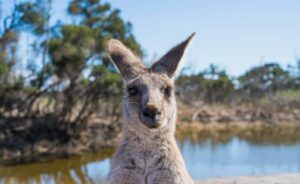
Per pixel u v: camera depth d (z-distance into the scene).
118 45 5.70
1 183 20.98
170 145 4.93
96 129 32.97
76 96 32.22
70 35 29.62
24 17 32.19
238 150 31.67
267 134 43.97
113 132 33.56
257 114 56.78
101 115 36.06
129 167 4.89
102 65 30.33
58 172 23.64
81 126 31.67
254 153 29.98
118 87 30.81
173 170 4.83
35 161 26.59
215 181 12.28
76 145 30.36
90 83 31.08
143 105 4.84
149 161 4.87
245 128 49.22
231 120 53.38
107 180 4.93
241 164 25.00
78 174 22.94
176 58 5.44
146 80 5.09
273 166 24.47
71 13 34.84
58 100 33.31
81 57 29.12
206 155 28.98
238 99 68.25
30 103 31.52
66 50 28.78
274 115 57.66
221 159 27.16
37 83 32.22
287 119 57.25
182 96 58.03
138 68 5.37
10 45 33.75
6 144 28.19
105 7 34.88
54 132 30.55
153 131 4.82
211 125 49.78
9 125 29.84
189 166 24.28
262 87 73.25
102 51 29.98
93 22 33.88
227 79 65.19
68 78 31.23
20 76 32.72
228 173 21.97
